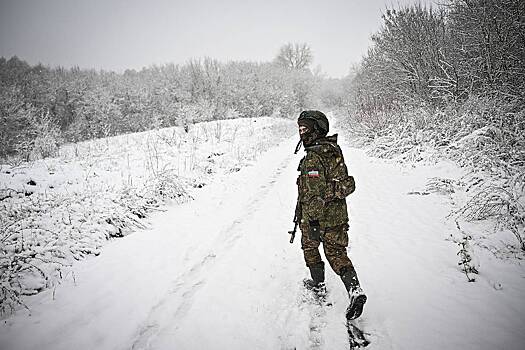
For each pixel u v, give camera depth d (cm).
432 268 332
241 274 351
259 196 670
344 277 253
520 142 588
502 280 298
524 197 437
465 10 970
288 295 305
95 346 253
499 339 226
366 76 1852
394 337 238
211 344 245
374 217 502
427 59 1139
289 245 424
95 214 503
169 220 542
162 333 263
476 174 577
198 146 1193
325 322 262
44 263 377
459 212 472
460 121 835
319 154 264
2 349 251
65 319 290
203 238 459
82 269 384
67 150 1173
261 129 1778
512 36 909
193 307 295
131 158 971
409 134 1009
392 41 1269
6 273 344
